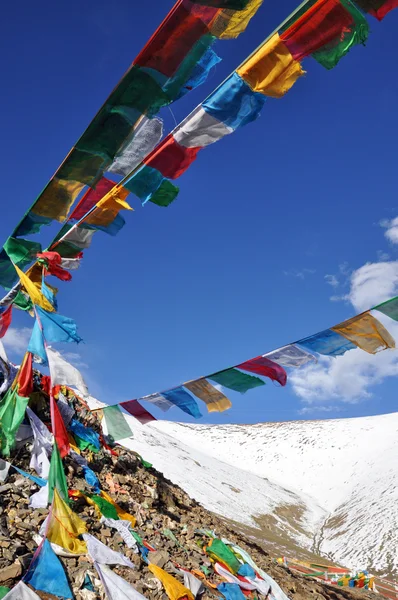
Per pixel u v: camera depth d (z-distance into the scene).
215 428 118.25
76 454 11.22
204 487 55.19
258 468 91.12
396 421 103.25
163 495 13.20
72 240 9.84
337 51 5.60
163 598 7.68
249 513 52.38
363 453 88.62
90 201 8.90
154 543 9.80
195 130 6.77
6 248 9.66
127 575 7.78
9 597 6.19
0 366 11.02
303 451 96.38
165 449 66.75
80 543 7.87
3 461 9.20
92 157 7.70
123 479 12.15
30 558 7.16
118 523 9.27
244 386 9.27
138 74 6.33
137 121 6.98
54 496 8.02
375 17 5.28
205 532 12.04
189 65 6.21
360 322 8.05
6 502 8.35
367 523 53.34
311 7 5.33
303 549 42.53
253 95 6.23
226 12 5.61
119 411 10.43
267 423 123.50
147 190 7.98
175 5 5.57
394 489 63.47
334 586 17.67
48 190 8.47
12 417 9.76
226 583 9.61
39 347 8.78
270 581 11.03
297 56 5.75
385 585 29.59
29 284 9.23
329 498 73.44
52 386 8.92
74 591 6.96
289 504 65.31
